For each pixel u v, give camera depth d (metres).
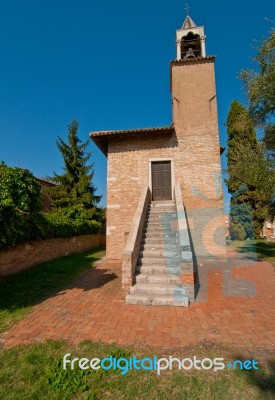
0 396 2.61
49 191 20.31
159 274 6.27
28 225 8.48
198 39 13.39
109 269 9.08
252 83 9.53
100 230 18.67
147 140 11.88
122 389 2.73
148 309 5.05
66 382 2.79
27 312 4.89
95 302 5.49
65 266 9.41
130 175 11.75
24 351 3.47
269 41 8.89
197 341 3.73
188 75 12.11
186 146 11.62
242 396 2.60
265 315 4.73
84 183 20.23
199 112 11.78
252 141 18.36
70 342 3.71
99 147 13.07
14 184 4.80
